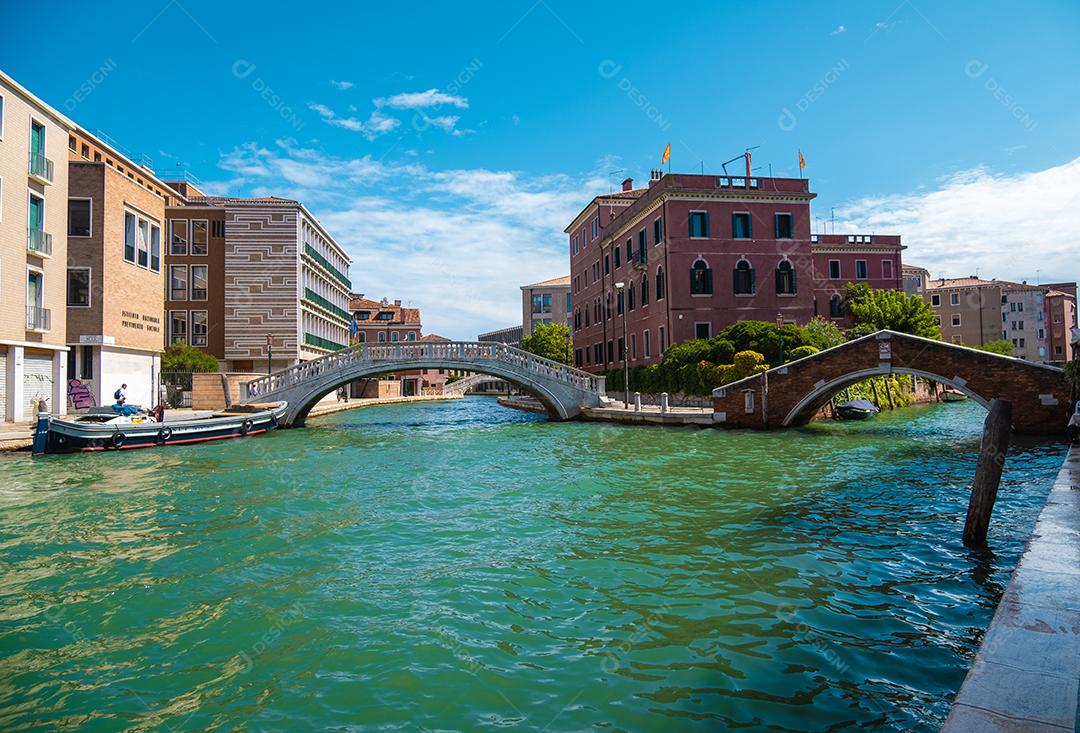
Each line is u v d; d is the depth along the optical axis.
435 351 29.44
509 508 10.90
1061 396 18.80
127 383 27.17
